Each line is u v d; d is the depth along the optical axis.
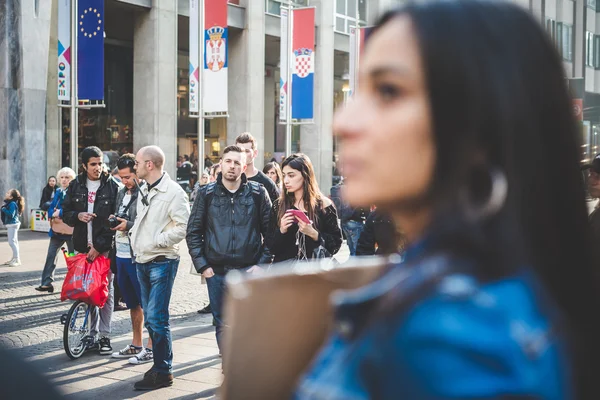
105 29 27.28
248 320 1.06
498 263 0.68
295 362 1.07
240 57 28.09
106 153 25.97
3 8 19.11
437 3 0.72
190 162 30.31
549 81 0.74
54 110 21.86
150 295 5.89
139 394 5.66
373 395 0.65
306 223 5.32
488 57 0.70
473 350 0.59
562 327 0.69
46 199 14.77
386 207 0.73
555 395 0.64
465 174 0.70
